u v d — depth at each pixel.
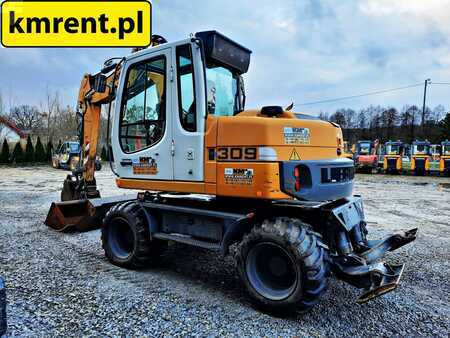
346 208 3.27
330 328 2.67
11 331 2.50
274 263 2.90
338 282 3.61
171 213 3.72
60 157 20.53
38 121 38.53
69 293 3.20
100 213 5.61
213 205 3.59
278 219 2.93
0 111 33.84
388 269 2.76
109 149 4.27
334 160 3.28
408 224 6.46
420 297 3.27
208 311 2.91
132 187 3.83
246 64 3.94
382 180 16.97
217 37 3.39
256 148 2.90
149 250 3.81
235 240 3.27
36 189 11.10
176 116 3.40
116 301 3.06
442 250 4.80
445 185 14.27
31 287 3.31
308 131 3.14
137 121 3.82
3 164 23.50
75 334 2.50
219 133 3.12
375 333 2.61
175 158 3.43
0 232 5.45
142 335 2.51
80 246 4.75
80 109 6.01
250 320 2.77
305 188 2.94
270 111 3.16
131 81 3.92
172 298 3.15
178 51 3.42
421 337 2.57
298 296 2.66
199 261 4.22
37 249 4.58
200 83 3.23
